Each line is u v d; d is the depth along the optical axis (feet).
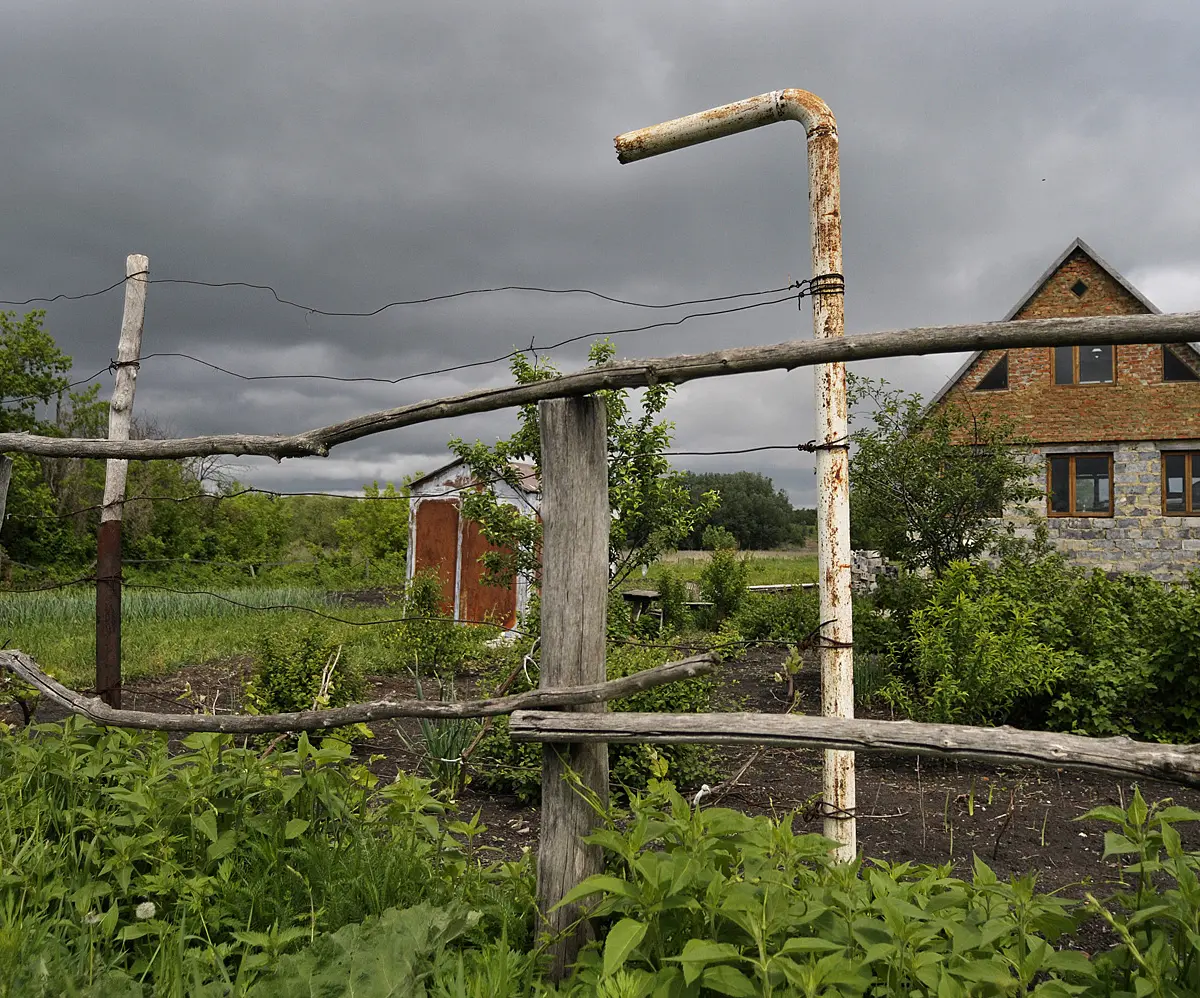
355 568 90.02
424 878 9.50
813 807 12.21
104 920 8.04
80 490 86.53
